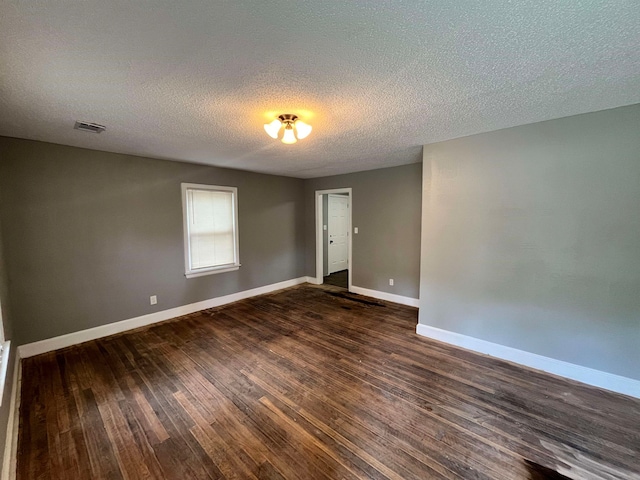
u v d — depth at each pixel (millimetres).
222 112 2201
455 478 1519
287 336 3367
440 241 3158
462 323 3062
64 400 2186
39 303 2939
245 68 1594
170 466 1605
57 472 1570
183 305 4113
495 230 2805
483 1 1100
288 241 5703
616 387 2285
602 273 2326
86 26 1222
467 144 2908
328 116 2326
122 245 3510
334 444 1754
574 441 1775
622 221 2232
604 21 1216
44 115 2217
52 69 1563
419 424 1920
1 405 1563
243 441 1783
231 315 4098
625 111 2178
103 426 1915
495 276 2832
